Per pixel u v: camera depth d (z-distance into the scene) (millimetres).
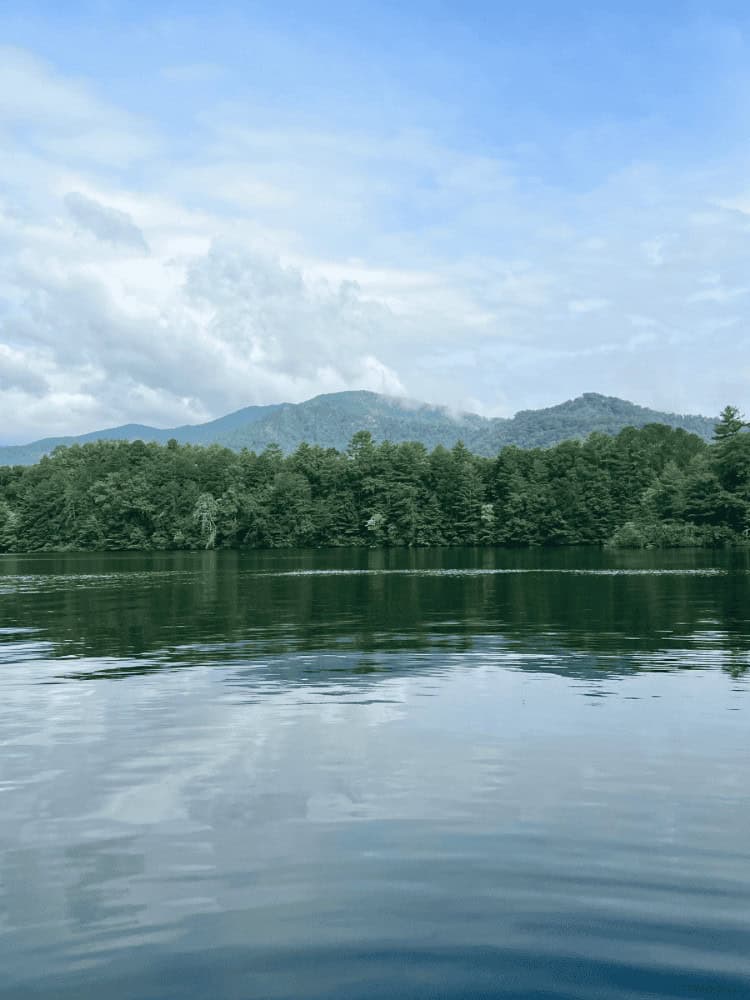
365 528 163625
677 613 34000
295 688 18141
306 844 9273
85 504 158375
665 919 7590
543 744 13359
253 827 9781
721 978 6672
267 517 156250
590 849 9109
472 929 7430
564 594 44625
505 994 6473
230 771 11984
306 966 6859
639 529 131250
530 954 7023
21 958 6992
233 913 7727
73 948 7141
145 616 34781
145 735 14078
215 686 18438
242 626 30656
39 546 157750
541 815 10125
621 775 11688
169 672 20391
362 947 7145
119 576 68812
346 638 26922
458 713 15586
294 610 36875
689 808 10352
